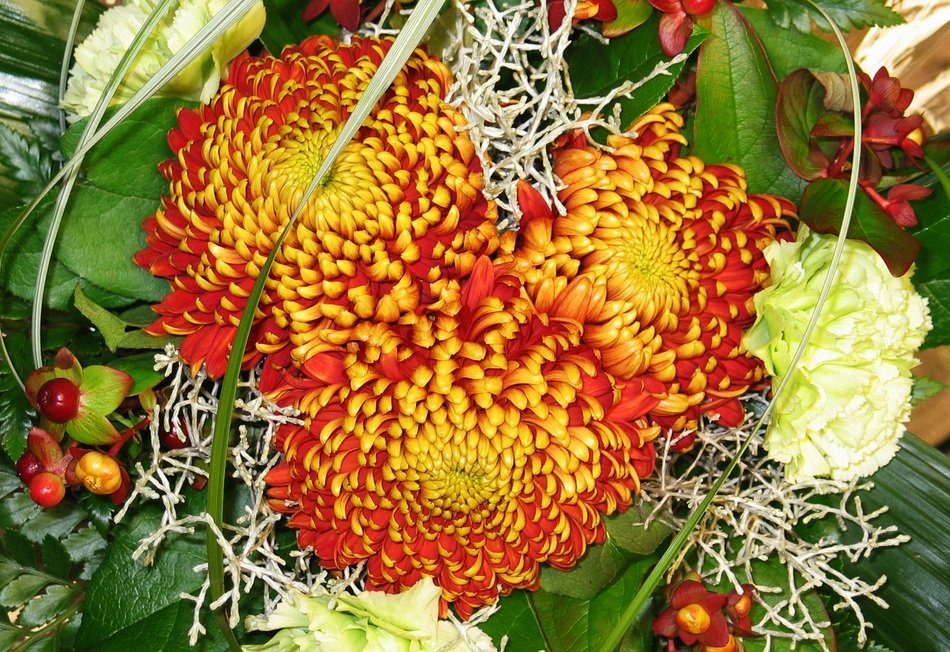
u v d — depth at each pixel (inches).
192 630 16.8
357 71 16.1
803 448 17.5
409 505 16.1
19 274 17.7
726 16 17.5
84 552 19.0
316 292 15.8
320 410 16.1
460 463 15.7
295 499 16.7
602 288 16.0
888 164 18.0
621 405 16.3
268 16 18.1
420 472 15.8
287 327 16.2
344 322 15.8
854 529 19.4
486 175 16.2
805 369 17.0
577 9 17.4
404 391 15.6
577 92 18.2
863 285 17.3
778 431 17.4
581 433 15.9
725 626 17.5
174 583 18.1
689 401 16.6
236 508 18.3
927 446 19.3
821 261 17.3
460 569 16.4
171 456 18.0
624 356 16.1
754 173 18.1
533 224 16.3
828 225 17.3
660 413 16.6
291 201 15.6
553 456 15.9
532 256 16.2
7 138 18.5
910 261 17.0
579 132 17.1
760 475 18.6
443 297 15.8
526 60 17.4
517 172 16.7
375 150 15.8
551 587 17.4
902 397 17.8
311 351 15.9
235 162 16.0
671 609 17.8
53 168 18.8
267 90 16.3
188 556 18.2
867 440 17.5
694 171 16.8
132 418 17.6
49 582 18.8
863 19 18.8
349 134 14.5
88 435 16.7
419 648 16.6
